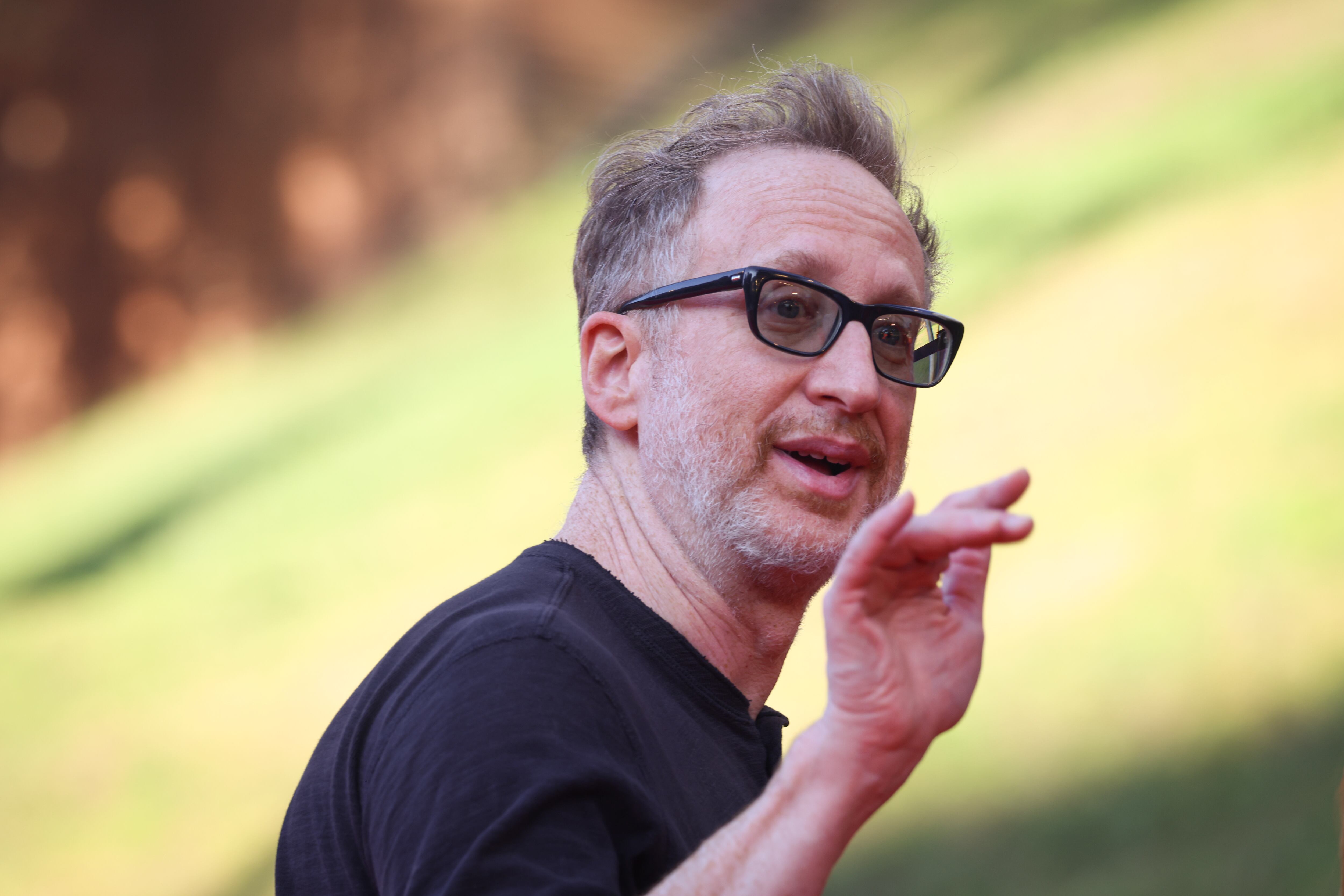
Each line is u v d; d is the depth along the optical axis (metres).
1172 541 15.38
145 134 80.25
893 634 3.13
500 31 71.31
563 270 50.03
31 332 77.69
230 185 79.31
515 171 69.12
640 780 3.40
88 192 79.69
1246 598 13.70
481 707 3.27
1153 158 28.09
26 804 23.28
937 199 31.66
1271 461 16.03
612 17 71.00
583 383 4.55
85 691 28.64
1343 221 21.20
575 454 30.53
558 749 3.22
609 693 3.46
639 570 4.29
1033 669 14.10
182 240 79.44
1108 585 15.16
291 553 32.44
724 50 64.75
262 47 78.69
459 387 40.12
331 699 23.66
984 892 11.06
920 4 52.12
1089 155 30.31
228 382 60.03
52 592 38.44
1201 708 12.53
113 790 23.00
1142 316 21.47
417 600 26.34
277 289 77.19
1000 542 3.00
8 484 62.53
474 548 27.91
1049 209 28.16
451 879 3.00
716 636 4.25
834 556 4.15
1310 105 26.39
